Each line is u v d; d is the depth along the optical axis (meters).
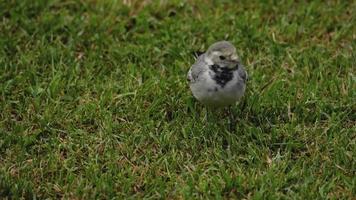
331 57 12.64
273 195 9.59
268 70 12.41
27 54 12.66
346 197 9.65
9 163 10.40
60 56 12.67
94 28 13.40
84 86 11.94
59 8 13.98
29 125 11.12
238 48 12.95
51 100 11.59
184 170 10.23
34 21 13.52
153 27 13.69
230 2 14.20
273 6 14.05
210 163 10.34
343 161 10.27
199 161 10.45
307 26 13.49
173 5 14.09
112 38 13.22
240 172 10.11
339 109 11.37
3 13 13.62
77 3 14.04
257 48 12.98
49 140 10.84
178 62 12.48
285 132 10.89
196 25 13.48
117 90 11.88
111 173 10.19
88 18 13.70
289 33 13.28
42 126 11.07
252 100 11.44
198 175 10.10
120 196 9.79
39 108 11.45
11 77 12.16
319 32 13.36
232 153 10.58
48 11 13.84
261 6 14.04
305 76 12.20
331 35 13.36
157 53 12.85
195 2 14.15
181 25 13.48
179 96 11.76
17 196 9.70
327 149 10.52
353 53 12.55
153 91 11.81
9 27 13.23
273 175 9.94
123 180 10.00
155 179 10.05
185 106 11.54
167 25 13.51
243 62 12.62
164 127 11.04
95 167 10.25
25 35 13.14
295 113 11.31
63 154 10.67
